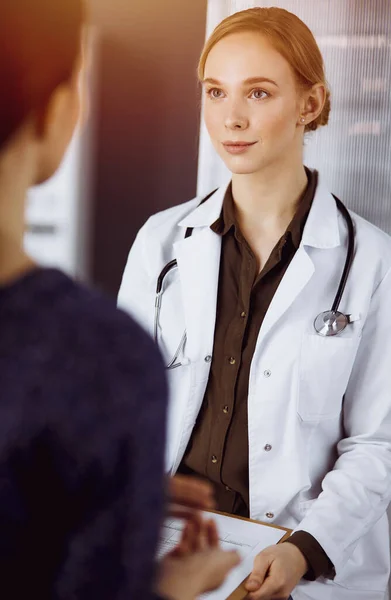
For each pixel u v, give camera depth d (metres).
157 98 1.62
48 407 0.38
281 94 1.08
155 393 0.40
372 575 1.18
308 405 1.12
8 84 0.40
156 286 1.25
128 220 1.72
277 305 1.13
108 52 1.62
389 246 1.18
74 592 0.38
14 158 0.42
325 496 1.08
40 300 0.40
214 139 1.13
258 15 1.09
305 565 1.00
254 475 1.13
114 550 0.38
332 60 1.41
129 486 0.39
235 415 1.15
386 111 1.41
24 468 0.38
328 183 1.46
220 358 1.16
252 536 1.01
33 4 0.40
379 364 1.15
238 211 1.18
